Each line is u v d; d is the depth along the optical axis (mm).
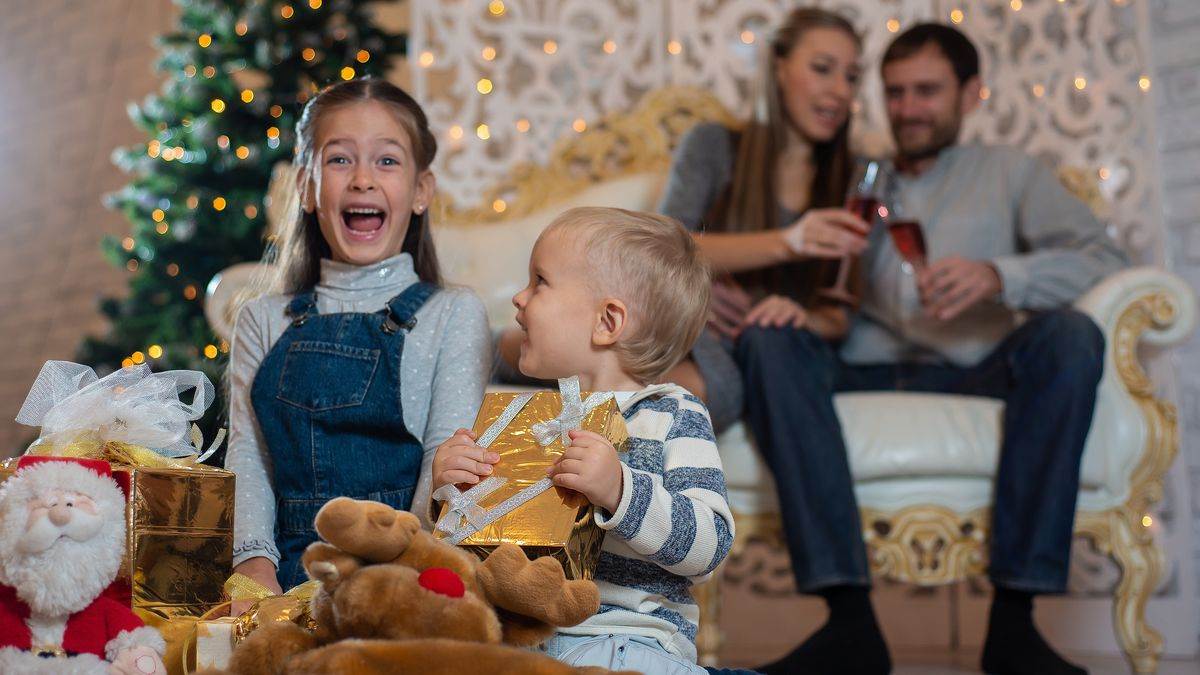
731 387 2094
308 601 1060
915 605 3027
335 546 915
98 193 4887
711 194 2574
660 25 3217
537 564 958
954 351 2457
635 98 3246
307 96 3225
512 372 2029
